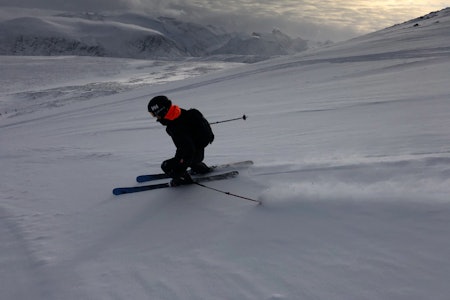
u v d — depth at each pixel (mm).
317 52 40875
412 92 9930
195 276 2471
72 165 6469
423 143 4781
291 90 16766
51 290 2572
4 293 2619
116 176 5316
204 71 105000
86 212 3971
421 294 1942
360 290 2055
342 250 2436
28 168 6652
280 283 2240
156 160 5984
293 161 4645
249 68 36438
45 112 30719
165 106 3768
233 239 2869
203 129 4074
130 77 94625
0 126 26016
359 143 5426
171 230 3244
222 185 4098
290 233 2766
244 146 6484
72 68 112938
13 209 4297
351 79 16984
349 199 3014
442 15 59062
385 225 2592
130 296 2369
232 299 2180
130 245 3096
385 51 27547
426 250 2264
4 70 103688
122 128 12711
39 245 3279
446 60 17625
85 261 2924
